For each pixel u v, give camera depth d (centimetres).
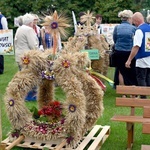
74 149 494
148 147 419
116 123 646
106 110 736
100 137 538
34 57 509
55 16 517
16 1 2323
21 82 506
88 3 2209
